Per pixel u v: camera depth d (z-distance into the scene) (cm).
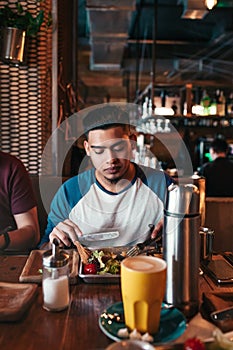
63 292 96
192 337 81
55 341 83
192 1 372
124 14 461
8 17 243
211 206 207
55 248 100
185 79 755
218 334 79
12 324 90
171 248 95
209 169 364
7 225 185
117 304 96
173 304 95
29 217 183
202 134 570
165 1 514
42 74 272
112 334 84
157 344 80
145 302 82
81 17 608
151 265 86
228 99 500
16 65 265
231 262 130
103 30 549
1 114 273
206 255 132
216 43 614
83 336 85
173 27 624
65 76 336
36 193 222
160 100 518
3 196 184
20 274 120
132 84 853
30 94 273
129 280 83
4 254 156
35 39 267
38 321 92
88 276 113
